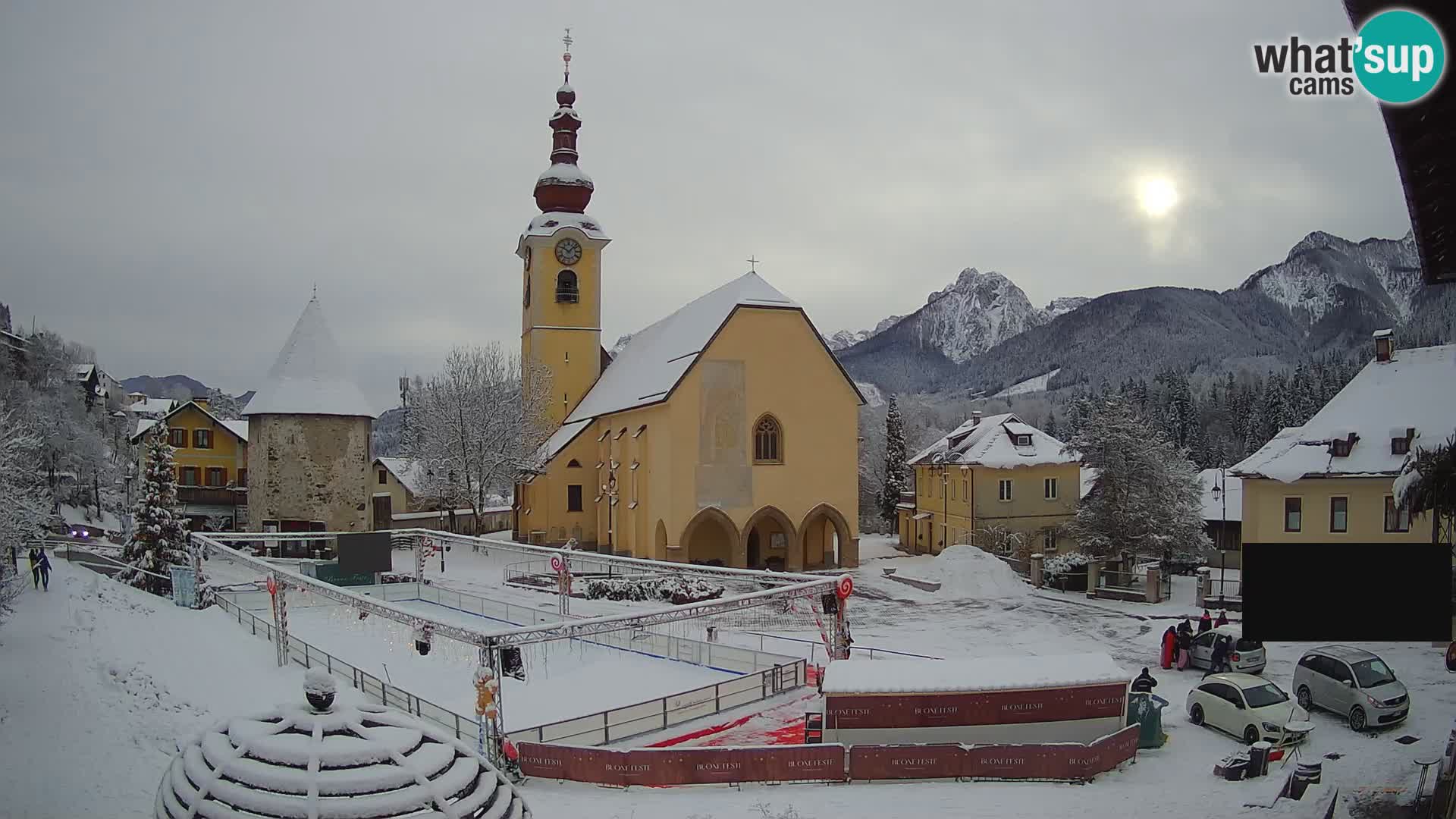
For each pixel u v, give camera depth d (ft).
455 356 234.38
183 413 259.60
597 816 59.93
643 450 200.44
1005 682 74.28
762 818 58.90
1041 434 204.74
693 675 101.81
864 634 129.70
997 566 167.12
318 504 207.41
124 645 98.68
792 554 190.29
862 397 195.93
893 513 297.74
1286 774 66.44
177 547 159.94
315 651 104.83
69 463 227.40
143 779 63.52
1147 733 75.77
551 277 257.34
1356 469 127.44
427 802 27.76
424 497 269.03
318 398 207.62
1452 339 139.44
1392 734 75.66
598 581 159.94
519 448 229.25
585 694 93.61
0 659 83.41
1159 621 132.87
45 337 231.50
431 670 106.42
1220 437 391.24
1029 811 59.67
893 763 68.95
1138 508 157.69
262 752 28.19
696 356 185.68
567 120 262.47
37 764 62.80
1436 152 28.89
